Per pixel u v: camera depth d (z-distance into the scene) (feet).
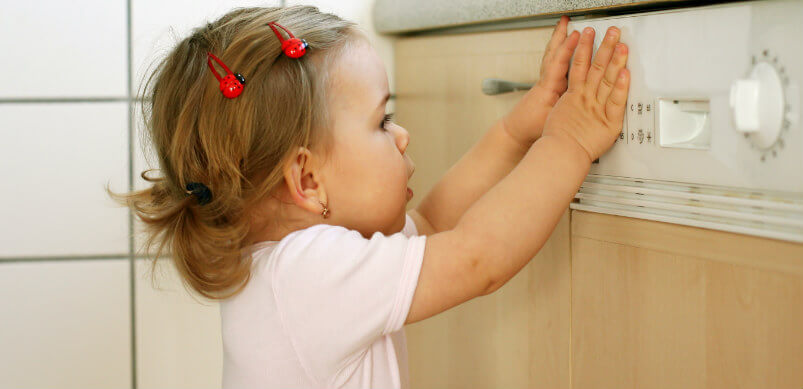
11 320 4.28
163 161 2.61
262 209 2.52
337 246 2.28
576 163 2.24
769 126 1.70
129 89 4.23
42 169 4.23
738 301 1.85
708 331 1.94
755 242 1.79
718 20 1.84
